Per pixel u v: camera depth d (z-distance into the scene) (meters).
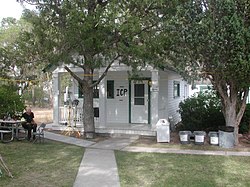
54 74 16.19
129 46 11.05
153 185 6.95
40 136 13.01
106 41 11.03
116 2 10.35
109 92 17.66
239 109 12.40
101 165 8.80
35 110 31.69
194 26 10.32
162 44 10.98
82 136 14.14
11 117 14.22
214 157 9.95
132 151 10.91
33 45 11.17
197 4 10.61
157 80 14.02
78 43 10.86
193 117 14.94
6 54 11.71
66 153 10.49
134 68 11.73
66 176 7.65
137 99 17.19
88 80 13.70
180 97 21.73
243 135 13.90
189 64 11.20
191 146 11.81
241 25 10.05
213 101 15.17
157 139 12.66
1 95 13.95
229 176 7.76
